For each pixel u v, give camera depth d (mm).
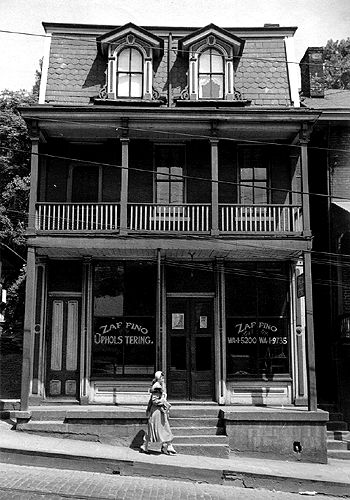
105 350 16625
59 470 11781
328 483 11797
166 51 18234
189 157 17625
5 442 12875
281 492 11719
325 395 18047
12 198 23719
